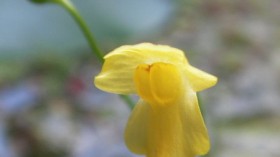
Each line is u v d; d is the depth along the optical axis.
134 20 0.08
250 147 0.13
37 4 0.07
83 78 0.14
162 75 0.06
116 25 0.08
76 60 0.13
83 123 0.12
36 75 0.13
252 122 0.14
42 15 0.08
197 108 0.06
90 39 0.07
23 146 0.12
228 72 0.17
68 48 0.08
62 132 0.12
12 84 0.13
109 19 0.08
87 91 0.13
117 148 0.11
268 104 0.15
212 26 0.19
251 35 0.19
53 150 0.12
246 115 0.14
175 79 0.06
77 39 0.08
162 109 0.06
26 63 0.13
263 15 0.20
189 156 0.06
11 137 0.12
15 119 0.12
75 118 0.12
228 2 0.20
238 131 0.13
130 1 0.08
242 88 0.16
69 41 0.08
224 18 0.19
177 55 0.06
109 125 0.13
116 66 0.06
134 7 0.08
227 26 0.19
